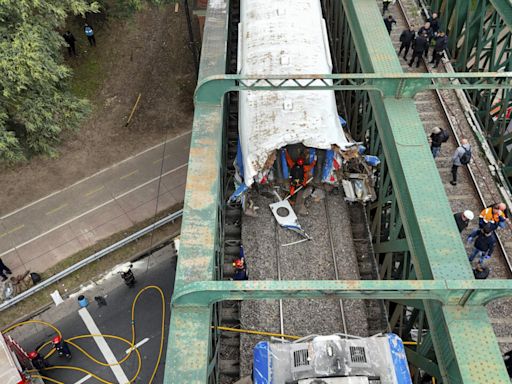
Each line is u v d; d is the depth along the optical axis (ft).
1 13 44.19
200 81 36.40
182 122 75.72
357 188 42.57
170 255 61.57
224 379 36.01
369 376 26.96
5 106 48.80
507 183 47.73
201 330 25.99
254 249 41.52
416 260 31.09
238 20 60.90
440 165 45.16
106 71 80.64
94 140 73.46
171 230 63.57
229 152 48.85
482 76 33.96
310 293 24.95
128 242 61.57
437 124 48.26
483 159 45.47
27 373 50.49
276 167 42.57
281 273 40.11
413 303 32.14
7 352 46.09
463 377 24.18
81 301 56.49
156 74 80.94
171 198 66.74
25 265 60.70
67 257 61.21
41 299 57.98
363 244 42.63
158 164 70.64
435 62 53.98
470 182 43.70
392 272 39.78
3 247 62.49
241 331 35.81
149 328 55.47
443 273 27.89
